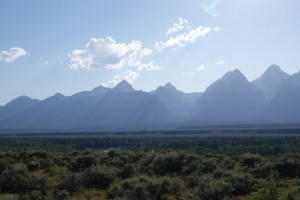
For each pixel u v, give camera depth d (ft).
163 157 113.39
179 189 80.59
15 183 81.87
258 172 101.81
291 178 94.99
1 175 85.71
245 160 115.14
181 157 113.80
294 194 65.31
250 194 73.31
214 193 74.33
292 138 370.73
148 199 73.26
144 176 89.35
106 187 87.92
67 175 95.45
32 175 87.20
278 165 102.32
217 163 111.96
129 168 102.99
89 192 82.12
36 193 74.49
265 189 64.34
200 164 106.32
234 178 84.23
